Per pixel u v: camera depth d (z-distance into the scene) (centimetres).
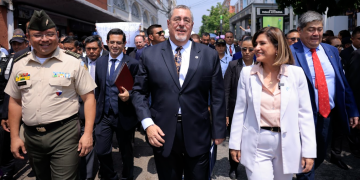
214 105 220
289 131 197
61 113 224
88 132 234
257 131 203
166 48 218
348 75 321
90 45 375
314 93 259
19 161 411
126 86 284
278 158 204
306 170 198
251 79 207
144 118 204
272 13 1664
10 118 234
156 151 215
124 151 322
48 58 221
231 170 343
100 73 327
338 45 521
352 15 1034
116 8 1541
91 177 331
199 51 218
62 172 226
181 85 211
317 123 269
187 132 208
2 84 327
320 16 254
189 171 225
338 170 361
